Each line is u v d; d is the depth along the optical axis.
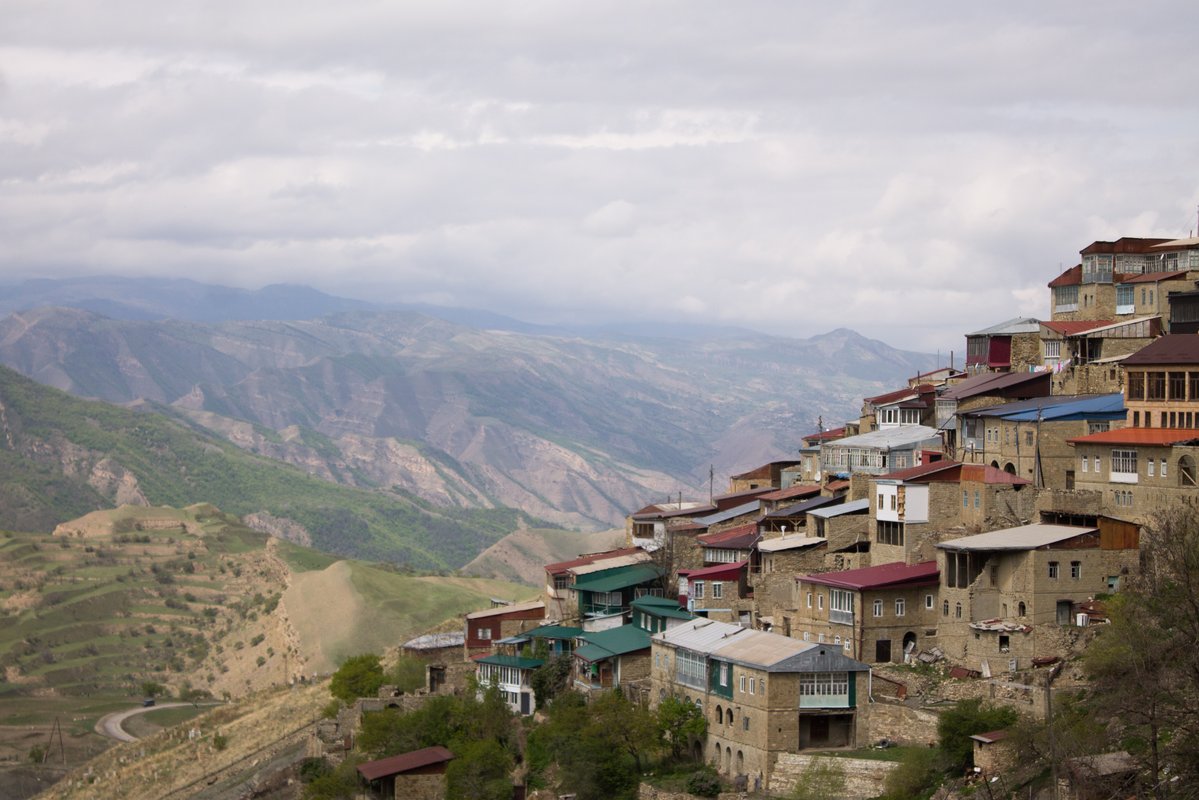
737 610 164.88
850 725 130.75
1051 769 106.19
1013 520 146.00
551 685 171.75
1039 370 187.88
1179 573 115.00
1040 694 121.25
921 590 142.00
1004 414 161.25
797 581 152.00
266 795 192.00
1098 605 130.62
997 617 134.75
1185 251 189.75
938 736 122.19
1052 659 127.81
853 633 141.25
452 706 178.00
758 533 182.62
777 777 127.19
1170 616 114.25
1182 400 145.62
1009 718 117.44
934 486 151.38
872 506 155.50
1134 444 141.00
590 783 140.38
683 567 189.25
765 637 140.12
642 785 137.25
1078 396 168.62
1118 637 118.06
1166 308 182.12
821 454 196.00
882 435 192.88
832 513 163.38
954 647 137.75
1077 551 132.25
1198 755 100.44
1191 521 125.44
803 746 129.75
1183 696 106.12
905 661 140.00
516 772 158.75
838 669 130.38
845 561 157.50
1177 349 149.00
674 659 149.00
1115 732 110.44
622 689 159.62
